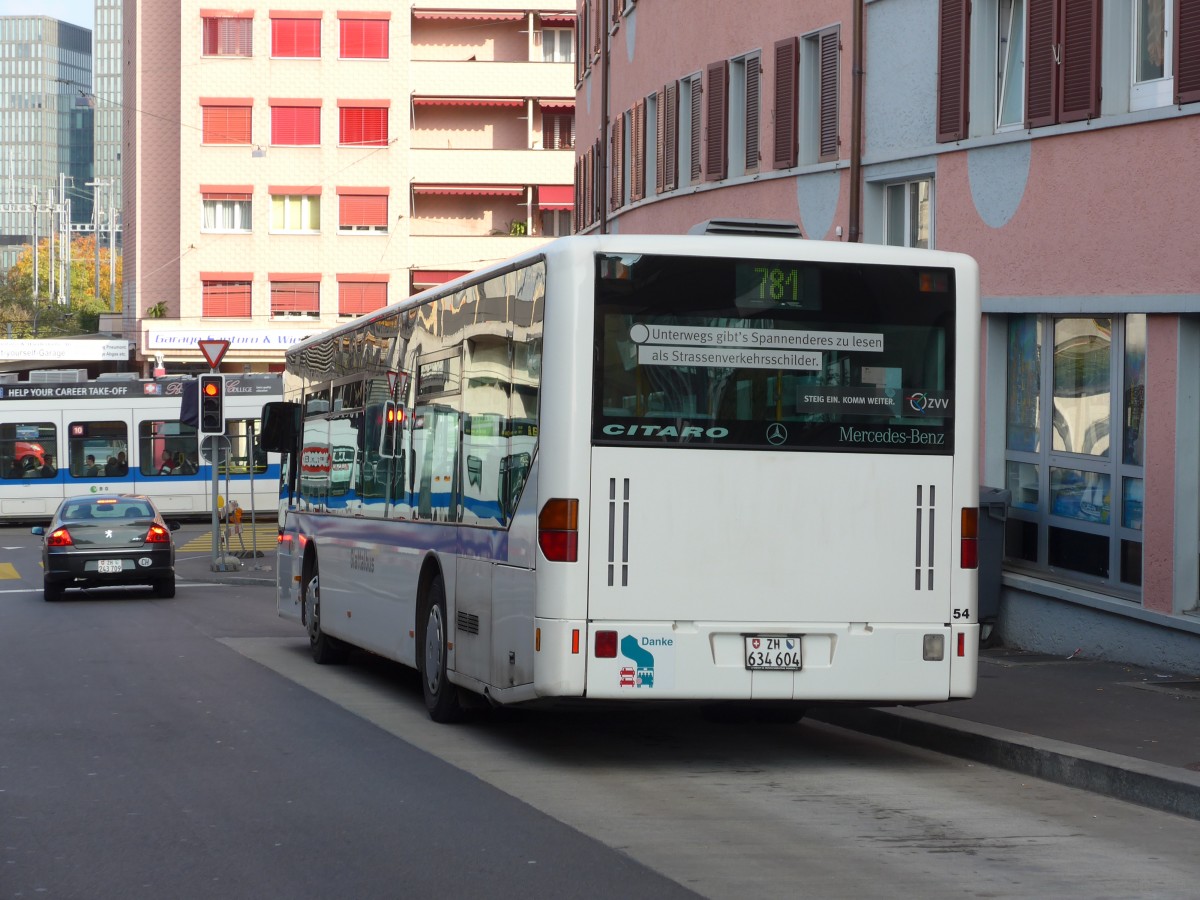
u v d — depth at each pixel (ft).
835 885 25.80
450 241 265.54
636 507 35.96
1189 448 52.60
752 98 88.69
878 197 74.64
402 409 49.49
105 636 73.87
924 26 69.87
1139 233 55.11
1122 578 56.03
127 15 298.56
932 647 37.24
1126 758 35.35
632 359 36.09
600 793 34.19
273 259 262.26
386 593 50.80
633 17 112.78
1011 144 62.49
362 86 262.47
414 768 37.14
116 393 170.09
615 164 119.65
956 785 35.86
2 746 40.55
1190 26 52.60
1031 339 62.13
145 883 25.86
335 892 25.20
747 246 36.73
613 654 35.73
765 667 36.42
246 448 169.68
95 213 502.38
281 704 49.06
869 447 37.09
